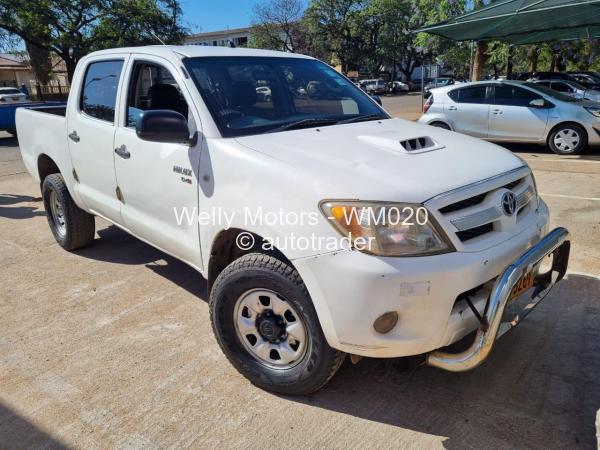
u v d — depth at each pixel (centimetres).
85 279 445
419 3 1816
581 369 294
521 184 284
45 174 531
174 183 316
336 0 5025
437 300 225
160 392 288
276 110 340
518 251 255
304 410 269
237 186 271
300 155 265
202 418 266
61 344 340
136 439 253
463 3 1582
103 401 282
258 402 277
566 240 278
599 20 1024
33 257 503
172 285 428
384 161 259
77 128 426
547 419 255
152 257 494
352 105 381
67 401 282
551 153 1005
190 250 317
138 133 286
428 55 5303
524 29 1145
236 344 287
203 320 367
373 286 220
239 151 275
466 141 318
